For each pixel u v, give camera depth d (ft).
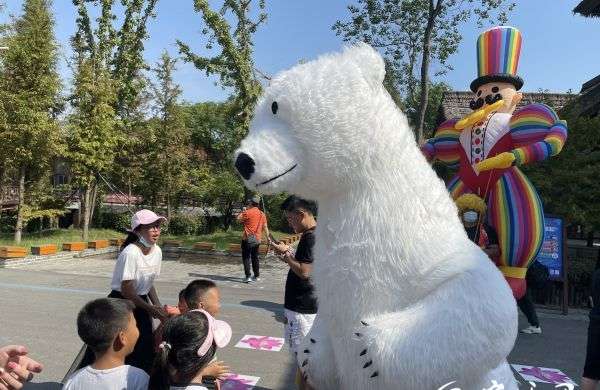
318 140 7.43
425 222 7.47
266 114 8.11
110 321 8.43
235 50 55.57
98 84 55.72
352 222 7.52
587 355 13.55
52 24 52.24
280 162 7.54
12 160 49.14
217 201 79.15
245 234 35.32
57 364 17.13
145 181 72.33
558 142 15.88
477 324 6.81
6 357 7.06
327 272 7.69
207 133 96.22
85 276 34.19
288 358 18.86
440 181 8.13
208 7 54.65
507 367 8.05
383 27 51.08
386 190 7.49
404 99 59.57
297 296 13.19
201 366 8.07
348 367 7.61
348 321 7.47
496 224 17.17
